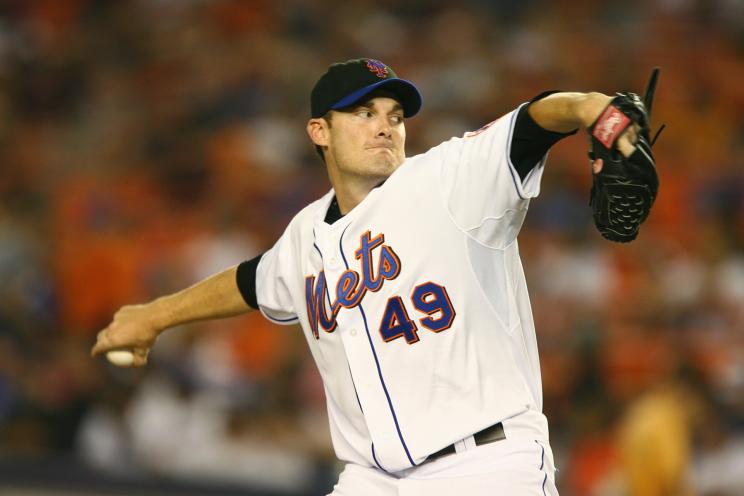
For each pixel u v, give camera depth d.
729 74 47.94
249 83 45.59
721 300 34.47
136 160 43.09
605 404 28.19
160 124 44.75
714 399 27.75
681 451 21.27
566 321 31.42
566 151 40.47
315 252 11.43
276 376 29.08
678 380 26.16
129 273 34.78
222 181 40.50
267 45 47.88
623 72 47.25
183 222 38.38
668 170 41.31
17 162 43.34
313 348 11.70
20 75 48.69
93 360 28.89
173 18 50.72
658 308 33.41
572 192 38.72
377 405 10.58
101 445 26.64
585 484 26.23
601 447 26.81
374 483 10.92
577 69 47.19
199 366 28.11
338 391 11.22
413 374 10.45
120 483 23.38
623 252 36.09
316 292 11.25
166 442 26.52
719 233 38.44
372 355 10.60
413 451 10.40
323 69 46.69
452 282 10.41
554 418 28.44
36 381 28.94
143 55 49.41
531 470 10.22
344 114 11.30
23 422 27.50
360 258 10.81
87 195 39.84
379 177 11.21
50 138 45.41
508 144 10.03
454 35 48.66
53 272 35.25
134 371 27.44
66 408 27.33
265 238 37.38
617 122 8.75
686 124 44.91
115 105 47.00
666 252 36.50
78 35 51.06
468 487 10.17
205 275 35.03
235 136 42.81
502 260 10.60
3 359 29.55
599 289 34.00
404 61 47.50
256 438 27.08
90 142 44.66
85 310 34.34
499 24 50.03
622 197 8.85
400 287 10.51
